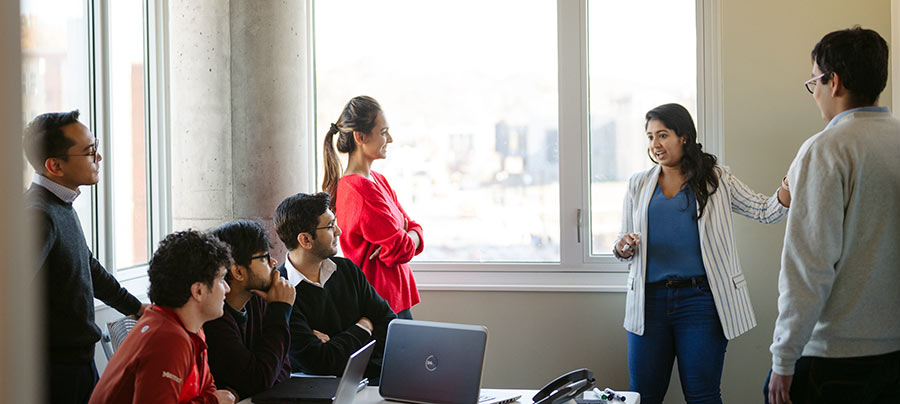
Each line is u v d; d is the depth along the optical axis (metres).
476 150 4.09
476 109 4.08
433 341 2.18
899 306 1.94
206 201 3.71
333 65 4.20
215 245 2.01
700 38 3.81
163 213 3.81
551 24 4.00
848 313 1.96
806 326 1.95
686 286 3.14
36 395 0.48
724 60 3.70
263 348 2.27
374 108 3.38
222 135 3.73
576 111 3.93
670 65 3.88
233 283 2.32
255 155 3.69
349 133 3.37
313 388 2.20
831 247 1.93
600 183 3.96
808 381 2.03
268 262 2.37
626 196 3.41
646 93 3.91
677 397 3.82
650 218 3.24
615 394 2.25
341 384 1.90
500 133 4.06
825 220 1.93
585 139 3.93
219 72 3.71
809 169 1.99
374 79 4.17
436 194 4.12
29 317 0.47
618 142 3.94
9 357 0.46
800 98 3.64
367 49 4.17
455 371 2.13
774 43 3.66
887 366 1.94
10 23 0.46
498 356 3.94
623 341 3.85
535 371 3.92
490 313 3.95
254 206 3.69
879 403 2.00
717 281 3.12
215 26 3.69
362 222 3.19
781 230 3.65
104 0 3.28
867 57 1.99
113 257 3.34
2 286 0.46
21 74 0.46
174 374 1.84
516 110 4.04
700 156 3.20
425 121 4.12
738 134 3.69
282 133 3.73
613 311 3.85
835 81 2.04
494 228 4.07
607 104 3.95
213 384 2.10
